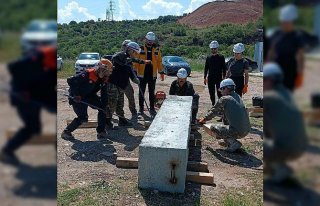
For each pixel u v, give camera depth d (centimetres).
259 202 356
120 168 443
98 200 348
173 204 346
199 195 371
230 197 366
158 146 364
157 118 497
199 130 645
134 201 349
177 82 704
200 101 1031
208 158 498
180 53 4025
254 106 757
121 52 626
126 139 577
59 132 596
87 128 646
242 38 4422
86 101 556
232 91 527
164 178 366
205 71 758
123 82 634
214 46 732
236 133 512
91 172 424
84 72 547
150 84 756
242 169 457
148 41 741
